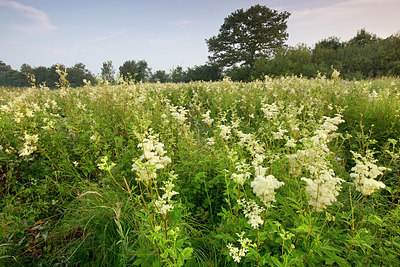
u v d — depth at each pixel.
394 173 3.78
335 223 2.72
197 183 3.60
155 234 2.11
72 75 91.81
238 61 52.97
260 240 2.34
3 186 3.83
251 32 53.75
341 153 4.59
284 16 54.84
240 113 7.77
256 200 2.93
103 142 4.86
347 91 8.36
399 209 2.50
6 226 2.84
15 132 4.65
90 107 6.91
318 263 2.33
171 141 4.44
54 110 6.82
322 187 2.18
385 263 2.23
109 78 7.73
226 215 2.70
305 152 2.80
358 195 3.48
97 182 4.11
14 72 101.88
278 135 3.60
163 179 3.51
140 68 79.25
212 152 4.19
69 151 4.76
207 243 2.77
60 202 3.67
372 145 4.93
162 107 6.91
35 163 4.27
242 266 2.38
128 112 5.91
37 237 2.83
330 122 3.64
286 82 11.04
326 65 30.73
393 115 5.41
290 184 3.15
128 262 2.54
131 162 4.29
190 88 12.88
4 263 2.58
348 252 2.26
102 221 3.13
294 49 32.94
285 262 1.95
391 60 27.31
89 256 2.88
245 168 2.60
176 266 1.96
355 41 47.97
